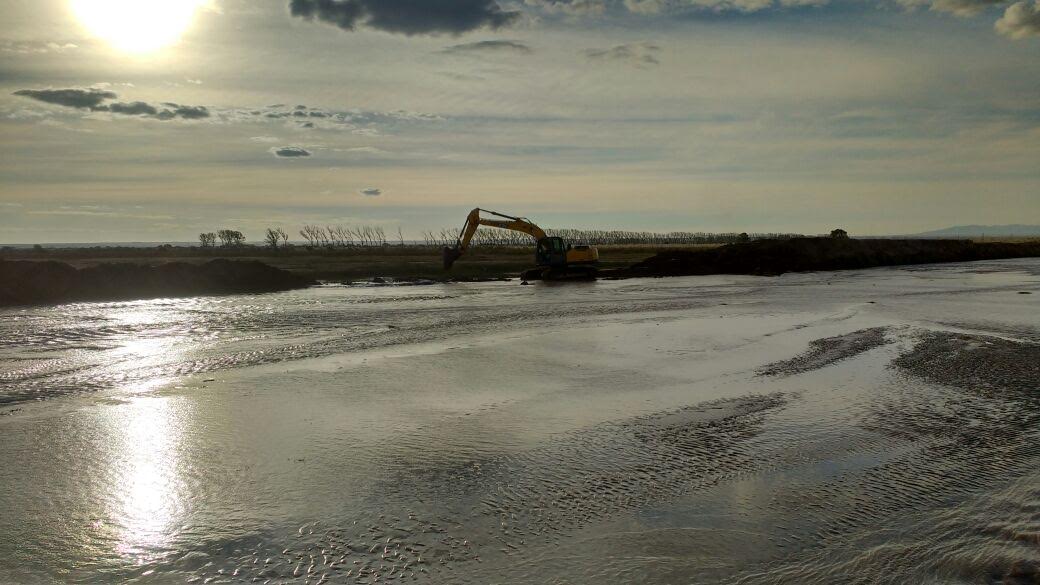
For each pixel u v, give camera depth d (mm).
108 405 11164
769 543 6227
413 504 7188
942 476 7785
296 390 12141
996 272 47062
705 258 50000
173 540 6430
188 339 17969
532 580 5629
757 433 9453
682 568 5801
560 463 8352
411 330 19375
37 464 8414
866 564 5781
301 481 7840
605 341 17297
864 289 33344
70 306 26406
